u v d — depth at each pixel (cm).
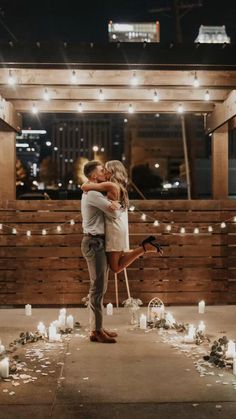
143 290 824
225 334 634
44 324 695
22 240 820
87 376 475
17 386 449
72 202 823
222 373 481
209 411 395
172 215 830
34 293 820
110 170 607
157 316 688
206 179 2053
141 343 589
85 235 595
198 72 778
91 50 712
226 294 832
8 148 983
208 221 831
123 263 598
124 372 486
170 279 827
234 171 1986
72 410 398
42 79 771
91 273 593
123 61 713
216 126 972
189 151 1374
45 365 507
